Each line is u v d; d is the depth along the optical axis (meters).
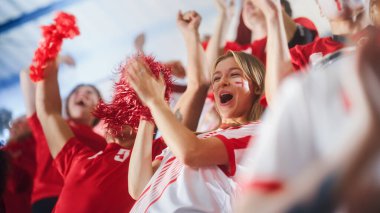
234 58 2.11
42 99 2.93
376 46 0.77
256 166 0.79
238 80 2.06
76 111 3.39
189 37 3.23
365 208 0.72
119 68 2.12
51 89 2.95
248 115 2.06
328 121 0.77
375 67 0.76
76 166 2.61
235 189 1.70
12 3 3.98
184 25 3.27
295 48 2.71
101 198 2.43
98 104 2.23
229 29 3.09
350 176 0.73
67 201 2.49
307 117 0.78
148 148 2.05
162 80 1.87
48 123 2.89
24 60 3.94
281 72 2.58
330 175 0.74
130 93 2.07
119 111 2.10
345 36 2.60
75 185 2.51
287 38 2.77
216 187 1.73
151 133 2.08
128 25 3.55
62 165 2.75
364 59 0.77
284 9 2.82
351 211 0.73
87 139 3.24
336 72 0.80
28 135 3.40
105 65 3.58
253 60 2.11
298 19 2.78
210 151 1.71
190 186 1.73
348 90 0.77
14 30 3.98
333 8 2.64
